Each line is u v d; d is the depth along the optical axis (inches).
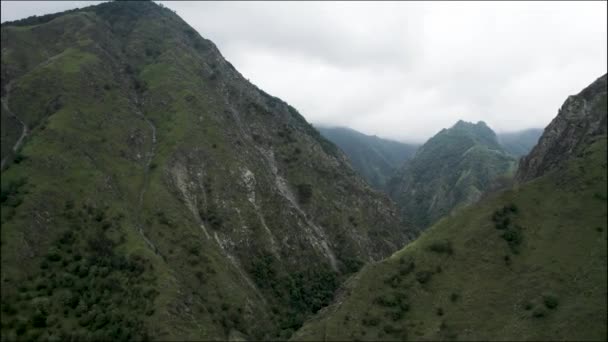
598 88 5329.7
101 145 5275.6
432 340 3265.3
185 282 4175.7
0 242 3585.1
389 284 3836.1
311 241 6171.3
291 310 4975.4
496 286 3592.5
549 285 3454.7
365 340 3344.0
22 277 3499.0
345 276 6028.5
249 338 4005.9
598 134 4785.9
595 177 4170.8
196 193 5565.9
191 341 3395.7
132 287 3759.8
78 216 4239.7
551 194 4259.4
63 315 3395.7
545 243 3821.4
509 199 4318.4
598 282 3341.5
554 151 5270.7
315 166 7736.2
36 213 3971.5
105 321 3412.9
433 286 3735.2
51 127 4923.7
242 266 5201.8
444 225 4402.1
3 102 5541.3
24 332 3186.5
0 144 4884.4
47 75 5812.0
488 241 3964.1
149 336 3341.5
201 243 4778.5
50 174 4434.1
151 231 4653.1
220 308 4173.2
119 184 5024.6
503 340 3147.1
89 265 3875.5
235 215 5595.5
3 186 4101.9
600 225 3774.6
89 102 5733.3
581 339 3009.4
